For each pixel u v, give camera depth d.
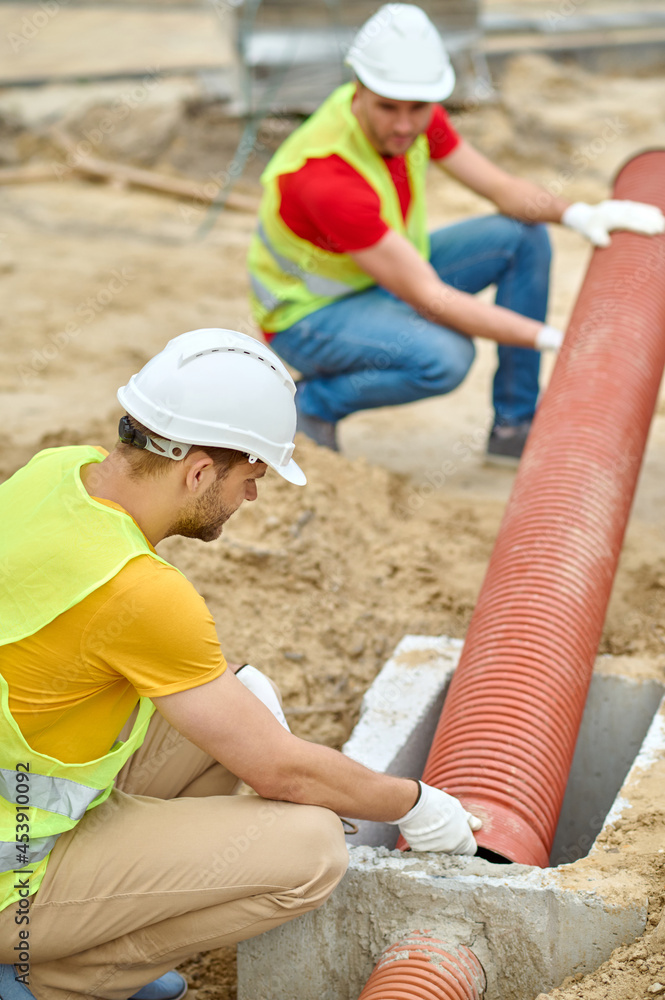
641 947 2.03
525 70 13.06
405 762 2.81
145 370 1.96
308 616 3.51
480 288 4.48
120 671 1.87
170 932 2.08
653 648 3.38
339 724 3.21
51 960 2.06
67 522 1.89
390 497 4.25
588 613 2.76
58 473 1.98
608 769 3.11
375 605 3.66
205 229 8.80
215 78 11.75
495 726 2.49
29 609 1.87
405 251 3.79
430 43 3.65
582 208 3.88
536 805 2.38
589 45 14.25
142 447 1.91
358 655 3.43
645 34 14.95
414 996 1.98
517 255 4.33
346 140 3.82
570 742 2.57
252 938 2.31
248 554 3.59
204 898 2.02
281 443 2.03
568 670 2.62
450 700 2.65
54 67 13.71
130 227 8.87
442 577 3.83
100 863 1.98
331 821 2.07
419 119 3.73
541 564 2.80
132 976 2.13
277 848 2.02
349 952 2.28
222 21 9.84
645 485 4.62
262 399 1.96
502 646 2.65
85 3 18.70
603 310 3.44
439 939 2.14
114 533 1.87
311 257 4.08
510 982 2.19
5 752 1.89
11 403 5.41
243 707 1.91
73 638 1.85
